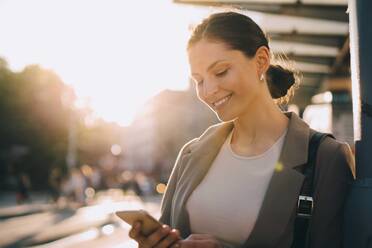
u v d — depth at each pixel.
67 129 52.28
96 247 12.92
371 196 1.34
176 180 1.76
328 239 1.42
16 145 49.12
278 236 1.42
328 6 6.31
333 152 1.46
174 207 1.66
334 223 1.42
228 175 1.57
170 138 87.12
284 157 1.48
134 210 1.24
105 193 58.41
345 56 7.91
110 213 25.41
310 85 10.87
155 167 97.81
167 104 91.50
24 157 50.06
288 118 1.61
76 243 13.80
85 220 21.14
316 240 1.42
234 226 1.51
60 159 52.31
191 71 1.52
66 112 51.31
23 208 26.66
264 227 1.43
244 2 5.90
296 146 1.49
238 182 1.54
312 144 1.48
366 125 1.42
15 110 48.78
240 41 1.47
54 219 21.55
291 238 1.42
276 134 1.56
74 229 17.28
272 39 7.36
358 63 1.46
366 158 1.40
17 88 49.00
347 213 1.41
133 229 1.25
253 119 1.57
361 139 1.42
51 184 30.81
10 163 49.00
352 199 1.40
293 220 1.43
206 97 1.48
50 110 50.78
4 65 48.34
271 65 1.70
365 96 1.43
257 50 1.50
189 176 1.64
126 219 1.25
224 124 1.65
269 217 1.43
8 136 48.19
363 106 1.43
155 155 102.44
